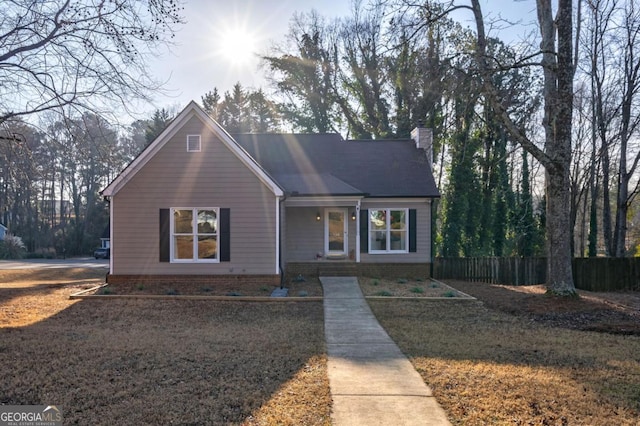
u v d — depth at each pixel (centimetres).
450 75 1314
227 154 1517
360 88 3347
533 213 2981
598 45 2291
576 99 2539
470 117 1614
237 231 1511
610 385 585
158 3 926
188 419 471
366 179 1958
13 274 2422
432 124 2228
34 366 646
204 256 1518
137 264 1512
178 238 1523
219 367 646
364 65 3188
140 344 778
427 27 1282
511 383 586
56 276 2402
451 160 2669
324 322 1010
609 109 2397
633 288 1730
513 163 3189
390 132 3123
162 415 480
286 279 1698
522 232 2644
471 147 2466
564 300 1200
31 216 5078
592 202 2638
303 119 3497
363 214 1894
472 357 717
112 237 1512
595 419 479
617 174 2675
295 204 1742
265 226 1510
